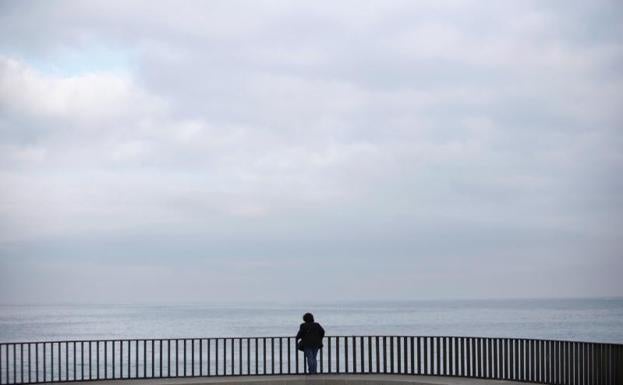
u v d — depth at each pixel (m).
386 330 163.12
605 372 20.88
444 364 24.34
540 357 23.20
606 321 186.25
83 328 171.12
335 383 23.20
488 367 23.52
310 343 24.67
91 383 23.11
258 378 23.62
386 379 23.27
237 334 152.50
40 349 105.50
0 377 23.48
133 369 59.81
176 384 22.58
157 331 162.88
